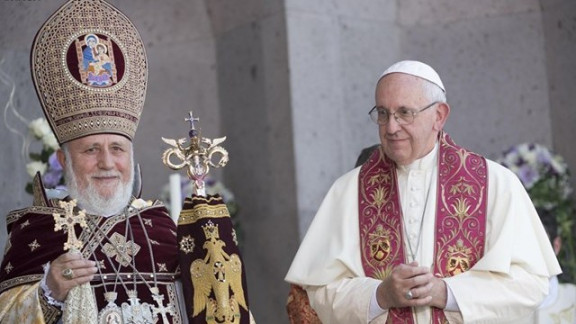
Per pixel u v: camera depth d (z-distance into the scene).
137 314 10.97
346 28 19.31
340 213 12.48
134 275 11.22
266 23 19.05
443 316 11.51
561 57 19.08
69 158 11.30
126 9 19.61
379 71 19.64
